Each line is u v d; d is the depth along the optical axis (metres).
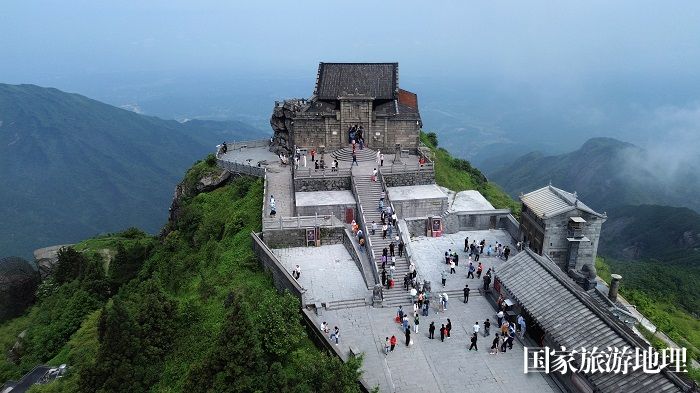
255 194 59.84
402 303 42.19
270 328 33.28
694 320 61.12
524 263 41.44
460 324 39.59
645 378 28.28
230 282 45.00
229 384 29.91
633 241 136.00
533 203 50.00
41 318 61.53
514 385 33.06
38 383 43.50
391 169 58.72
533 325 37.66
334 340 36.09
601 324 33.00
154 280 41.66
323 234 50.78
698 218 131.62
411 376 33.62
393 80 69.12
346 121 66.44
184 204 71.69
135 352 34.94
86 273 61.91
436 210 56.22
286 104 73.94
